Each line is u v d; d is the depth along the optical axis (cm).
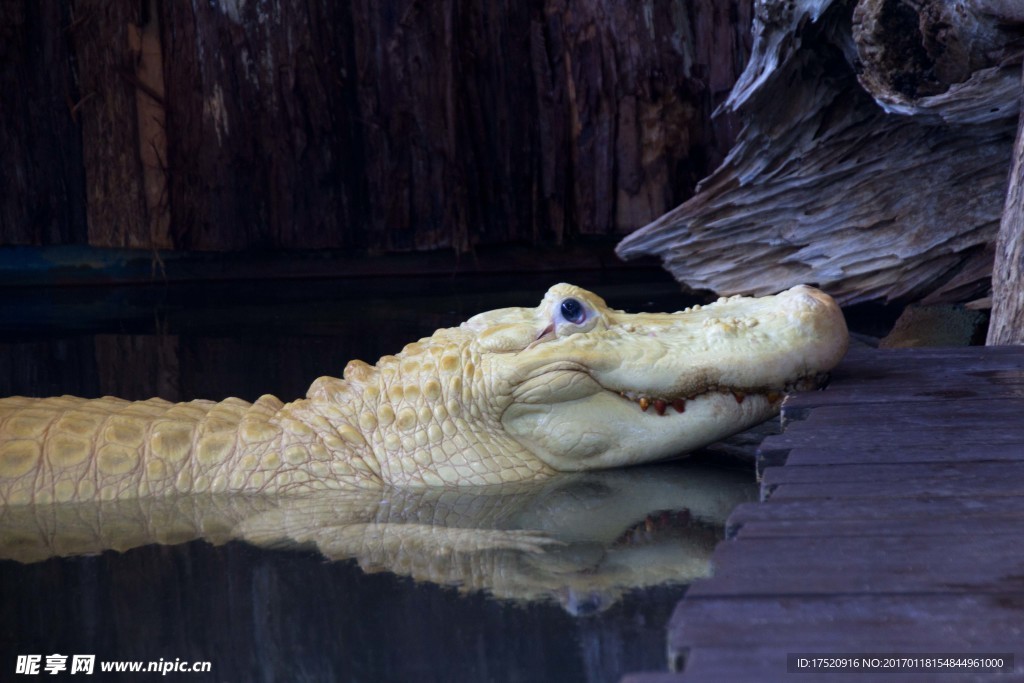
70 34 1756
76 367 974
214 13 1756
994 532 350
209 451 590
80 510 549
